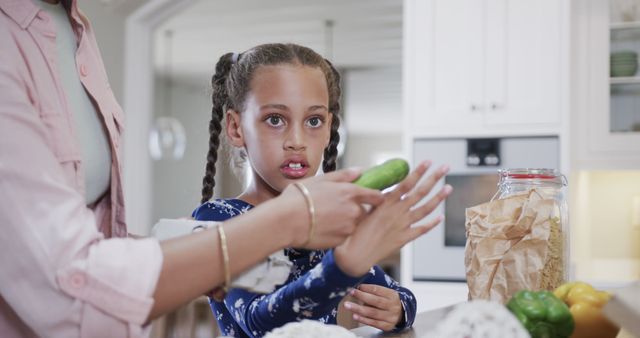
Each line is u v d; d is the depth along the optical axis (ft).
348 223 2.23
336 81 4.09
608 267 10.23
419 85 9.24
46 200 2.02
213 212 3.54
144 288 2.01
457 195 8.91
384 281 3.75
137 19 12.09
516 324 2.14
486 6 9.02
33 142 2.09
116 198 2.97
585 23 9.50
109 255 2.01
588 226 10.47
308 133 3.38
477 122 8.97
